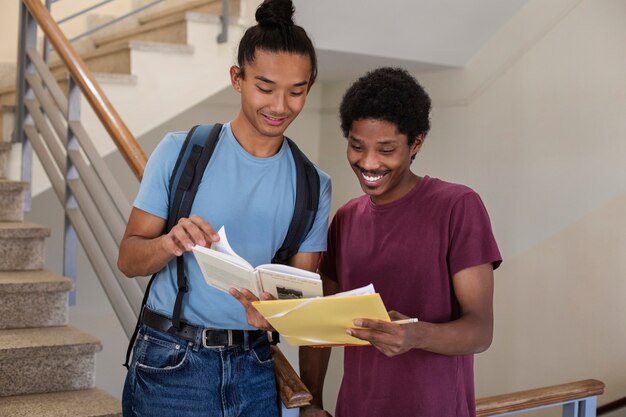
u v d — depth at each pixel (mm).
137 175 2291
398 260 1496
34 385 2492
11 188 3230
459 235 1432
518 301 4238
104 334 5203
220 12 3973
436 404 1485
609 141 3641
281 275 1248
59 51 2818
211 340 1521
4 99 4016
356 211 1607
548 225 4020
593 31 3705
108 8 4766
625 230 3574
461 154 4566
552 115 3967
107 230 2770
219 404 1532
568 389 2328
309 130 5531
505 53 4203
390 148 1419
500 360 4367
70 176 3027
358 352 1587
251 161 1501
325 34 3793
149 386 1530
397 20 3887
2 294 2705
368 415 1540
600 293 3725
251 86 1409
